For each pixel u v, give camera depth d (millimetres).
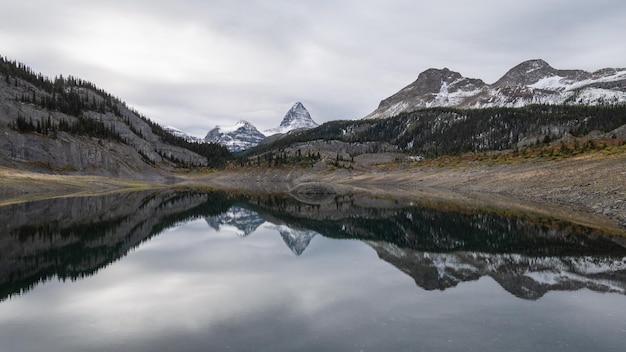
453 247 25922
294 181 167125
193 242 28578
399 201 64250
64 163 117188
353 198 75875
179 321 12906
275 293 16062
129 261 22078
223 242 28719
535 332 11867
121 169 137375
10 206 48688
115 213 45750
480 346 10922
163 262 21875
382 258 23094
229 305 14516
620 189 43406
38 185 74812
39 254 23781
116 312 13797
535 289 16281
